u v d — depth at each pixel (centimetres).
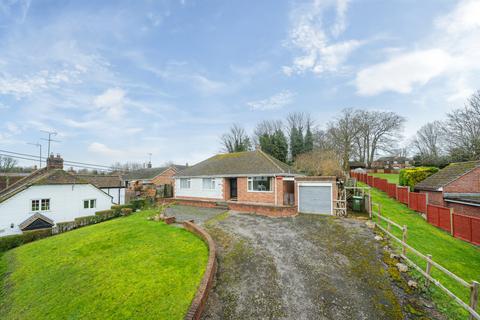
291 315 592
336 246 1002
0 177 2888
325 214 1570
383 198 2173
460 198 1422
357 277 755
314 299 652
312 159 2962
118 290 749
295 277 768
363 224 1294
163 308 637
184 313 604
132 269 881
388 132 5272
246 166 2203
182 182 2588
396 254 891
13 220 1969
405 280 730
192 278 774
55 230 1780
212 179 2316
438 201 1603
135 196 3388
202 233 1150
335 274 778
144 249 1076
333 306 621
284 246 1024
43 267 1050
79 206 2394
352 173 3875
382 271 785
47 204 2177
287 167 2253
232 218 1583
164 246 1093
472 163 1650
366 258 878
